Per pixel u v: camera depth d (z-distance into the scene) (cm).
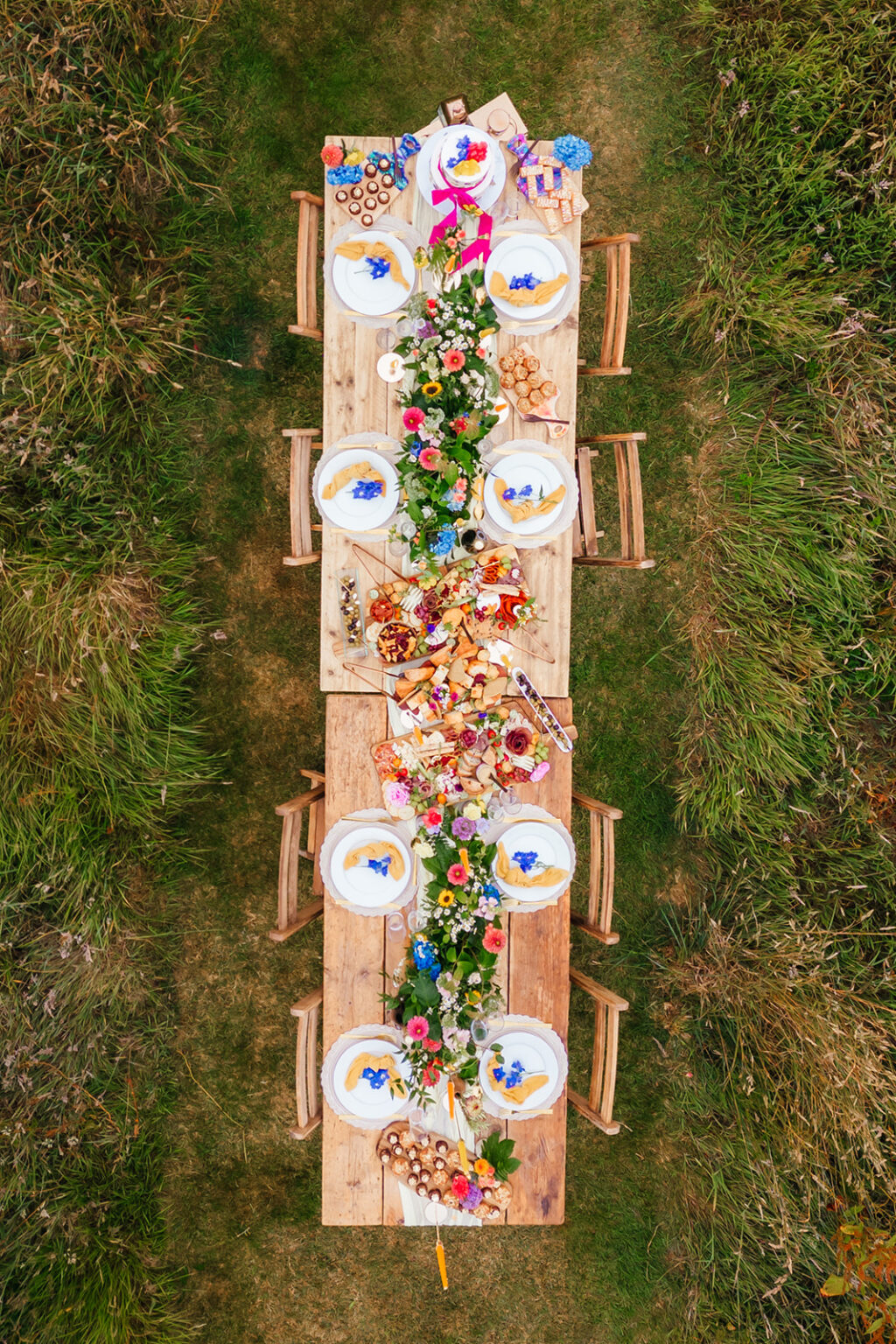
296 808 302
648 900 399
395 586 280
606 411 399
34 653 336
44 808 346
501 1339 385
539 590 289
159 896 385
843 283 355
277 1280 384
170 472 377
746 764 366
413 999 268
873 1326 318
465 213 280
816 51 345
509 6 384
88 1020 357
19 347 339
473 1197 267
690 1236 368
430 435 268
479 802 280
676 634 401
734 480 369
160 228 362
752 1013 356
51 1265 342
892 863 358
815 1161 337
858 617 361
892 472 346
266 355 391
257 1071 390
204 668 393
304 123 384
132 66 346
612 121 391
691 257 393
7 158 331
